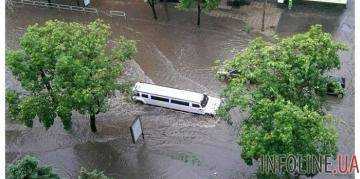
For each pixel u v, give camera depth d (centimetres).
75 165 6128
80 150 6297
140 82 6862
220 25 7938
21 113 5753
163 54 7550
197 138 6309
